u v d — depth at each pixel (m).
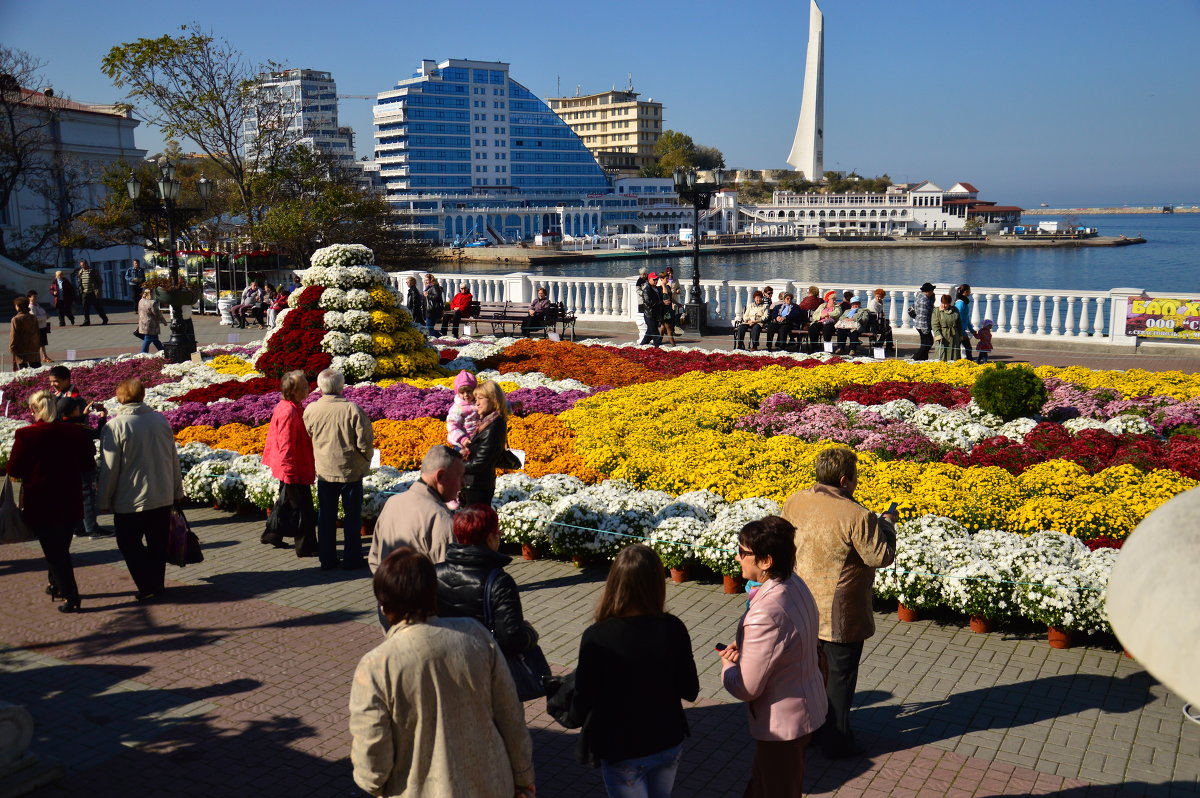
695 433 13.30
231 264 37.66
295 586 9.37
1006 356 22.09
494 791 4.00
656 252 141.38
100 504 8.74
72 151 55.75
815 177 163.00
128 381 8.88
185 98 49.59
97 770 5.96
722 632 8.05
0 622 8.49
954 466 11.43
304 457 10.14
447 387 17.27
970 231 183.12
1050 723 6.35
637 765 4.57
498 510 10.22
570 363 20.19
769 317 22.91
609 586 4.68
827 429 13.34
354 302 18.59
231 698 6.94
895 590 8.14
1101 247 174.00
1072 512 9.20
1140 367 20.09
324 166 57.53
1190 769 5.74
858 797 5.54
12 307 38.31
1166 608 0.94
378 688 3.85
